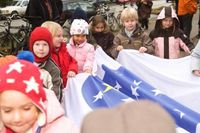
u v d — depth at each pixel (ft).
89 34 18.85
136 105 3.08
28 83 6.43
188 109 12.18
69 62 15.16
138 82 13.87
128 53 16.87
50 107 7.29
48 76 12.25
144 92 13.25
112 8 60.13
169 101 12.59
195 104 14.97
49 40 12.60
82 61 16.55
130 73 14.35
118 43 18.72
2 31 35.55
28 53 8.29
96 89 12.12
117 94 11.80
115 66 15.02
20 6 68.23
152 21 61.00
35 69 6.75
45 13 27.89
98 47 16.84
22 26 33.88
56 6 28.86
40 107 6.55
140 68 16.46
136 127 2.90
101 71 15.05
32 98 6.42
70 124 7.36
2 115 6.57
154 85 15.90
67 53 15.26
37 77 6.68
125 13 18.57
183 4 38.17
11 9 66.69
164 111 3.04
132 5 59.06
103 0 61.26
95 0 59.16
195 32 45.98
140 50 16.71
